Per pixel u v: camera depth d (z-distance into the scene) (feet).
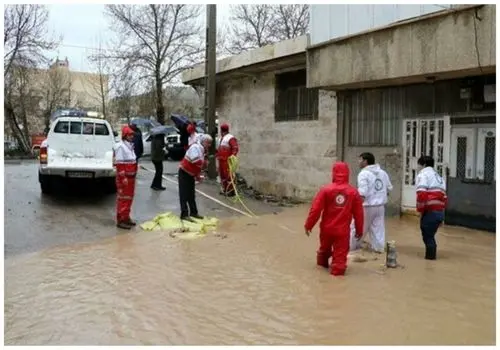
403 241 27.99
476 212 30.71
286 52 39.47
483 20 25.89
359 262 23.67
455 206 31.86
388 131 36.14
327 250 22.44
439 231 30.55
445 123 32.35
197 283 20.35
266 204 40.75
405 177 35.14
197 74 53.62
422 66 28.94
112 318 16.66
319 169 41.16
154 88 108.99
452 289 19.57
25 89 114.32
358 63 32.89
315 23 36.35
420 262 23.50
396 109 35.50
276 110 45.78
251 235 29.27
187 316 16.83
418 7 29.12
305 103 43.01
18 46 97.25
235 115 51.21
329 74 35.06
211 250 25.68
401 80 32.09
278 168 45.52
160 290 19.48
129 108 119.34
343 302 18.13
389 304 17.94
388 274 21.61
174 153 75.51
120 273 21.65
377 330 15.62
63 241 27.30
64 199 38.68
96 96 153.99
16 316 16.83
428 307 17.62
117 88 109.40
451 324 16.08
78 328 15.84
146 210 35.83
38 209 34.78
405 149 35.01
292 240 28.09
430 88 33.22
